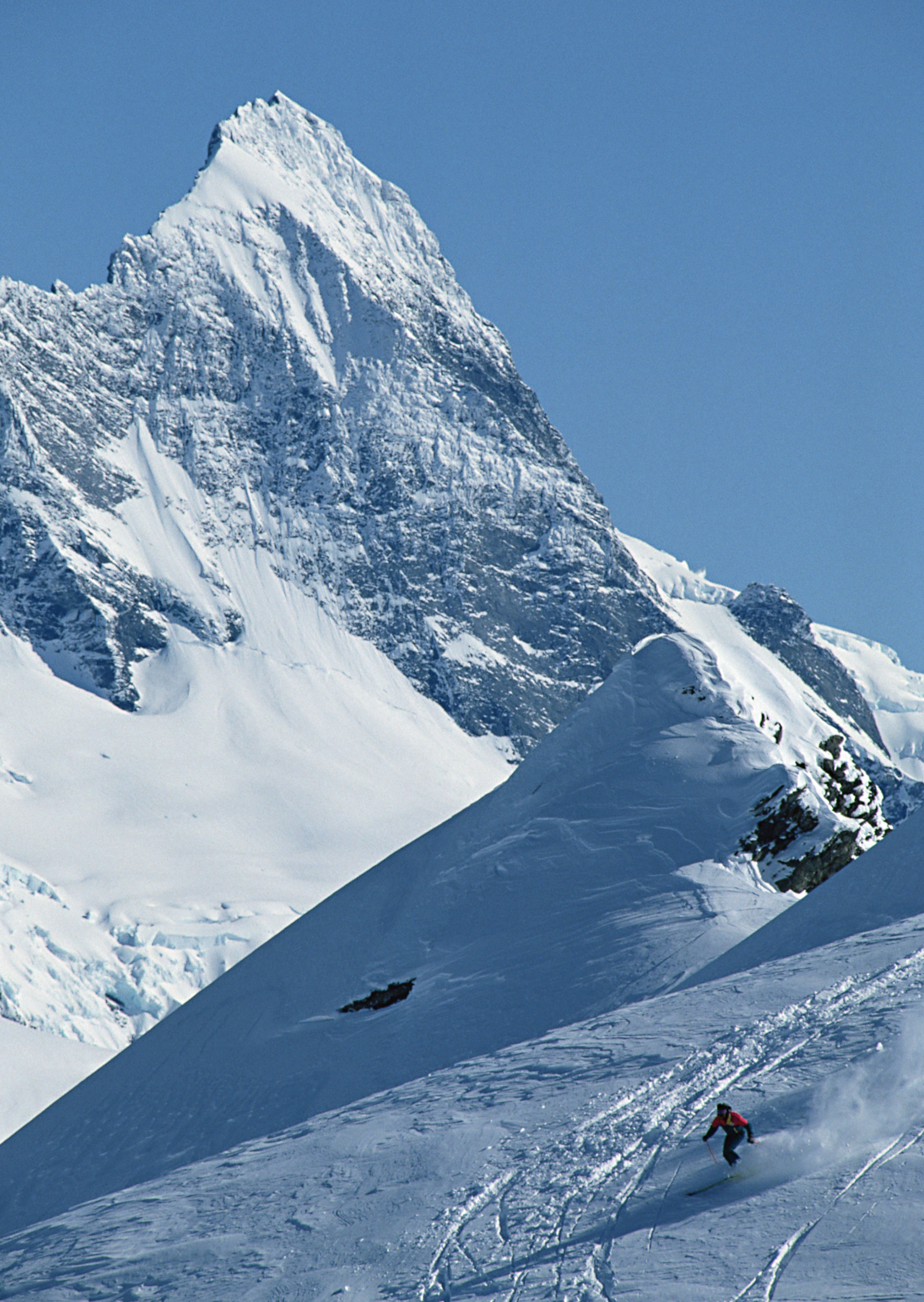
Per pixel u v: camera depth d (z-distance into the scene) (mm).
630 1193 79438
